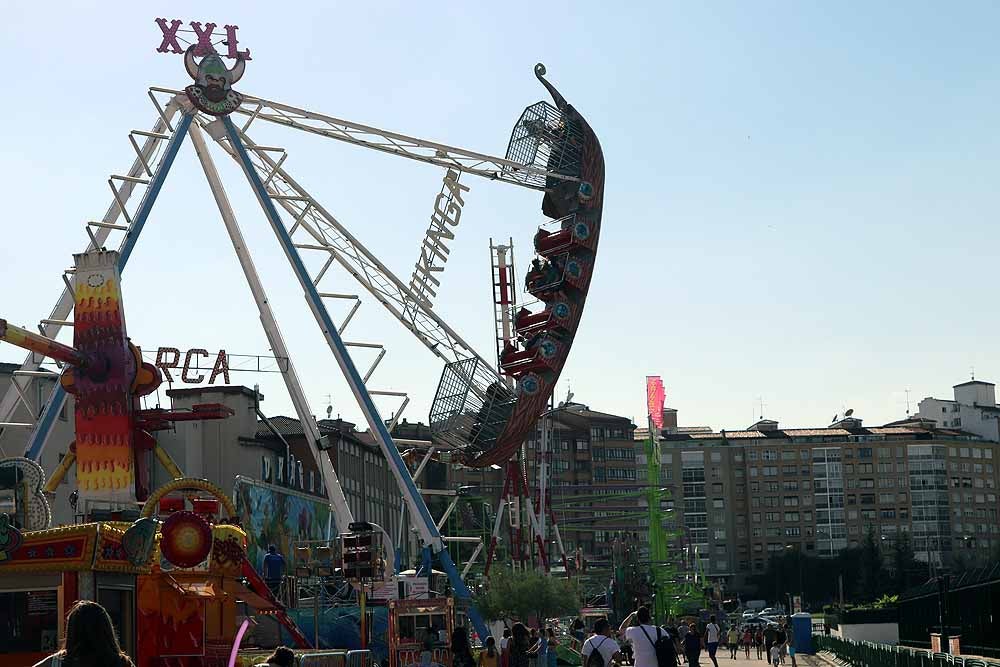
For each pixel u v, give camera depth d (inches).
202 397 3971.5
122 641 1190.3
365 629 1788.9
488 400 2947.8
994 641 2022.6
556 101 3191.4
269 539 2810.0
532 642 1689.2
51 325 2485.2
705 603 5767.7
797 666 2837.1
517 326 3142.2
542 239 3147.1
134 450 2222.0
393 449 2588.6
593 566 6594.5
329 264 2630.4
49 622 1138.7
